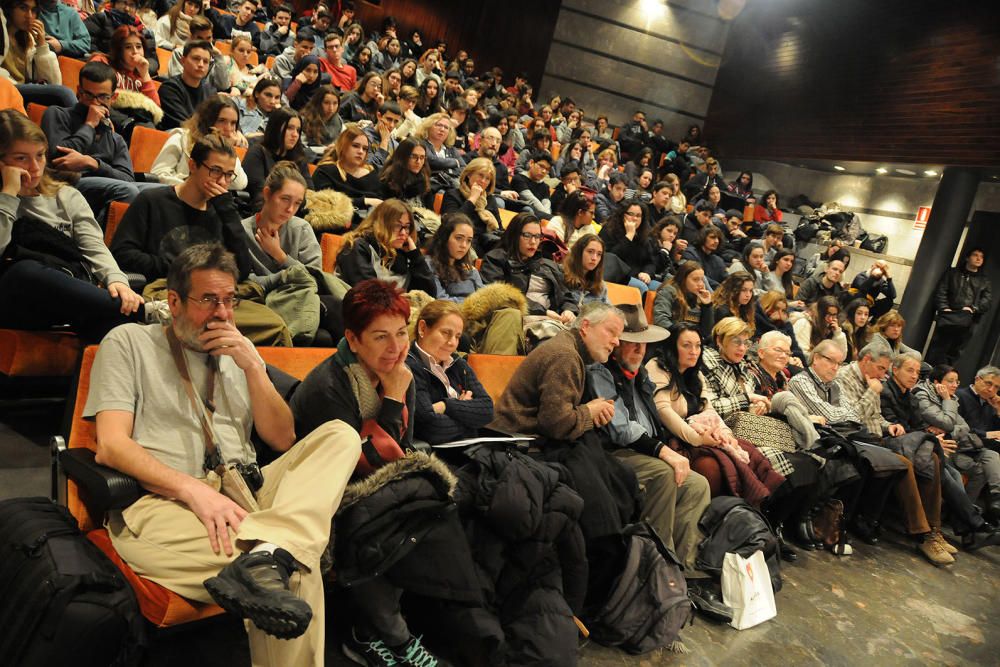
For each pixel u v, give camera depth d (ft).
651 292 17.63
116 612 4.91
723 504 10.20
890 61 32.09
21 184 7.82
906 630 10.49
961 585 12.79
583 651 8.16
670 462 9.87
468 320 11.70
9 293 7.68
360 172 14.69
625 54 44.47
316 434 6.09
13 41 13.20
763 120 39.91
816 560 12.37
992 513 15.81
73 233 8.32
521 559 7.41
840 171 37.73
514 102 36.58
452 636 7.02
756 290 21.30
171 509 5.50
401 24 43.11
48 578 4.83
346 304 6.56
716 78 44.52
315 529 5.58
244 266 9.34
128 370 5.80
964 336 28.53
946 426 15.44
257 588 4.89
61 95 12.77
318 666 5.50
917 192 34.58
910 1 31.35
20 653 4.78
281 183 9.87
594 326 9.34
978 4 28.22
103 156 11.64
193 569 5.27
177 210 8.97
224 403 6.26
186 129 11.78
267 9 31.30
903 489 13.82
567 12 44.06
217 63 16.28
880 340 17.65
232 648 6.58
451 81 32.17
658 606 8.38
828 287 22.94
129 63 14.38
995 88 27.32
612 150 29.94
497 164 22.02
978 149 27.78
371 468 6.54
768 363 13.58
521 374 9.10
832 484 12.64
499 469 7.50
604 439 9.99
